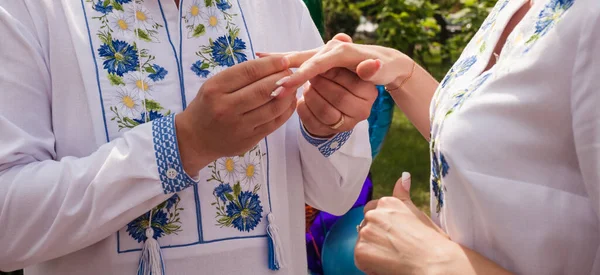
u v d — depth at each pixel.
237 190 0.98
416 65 1.07
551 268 0.77
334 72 0.97
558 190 0.76
